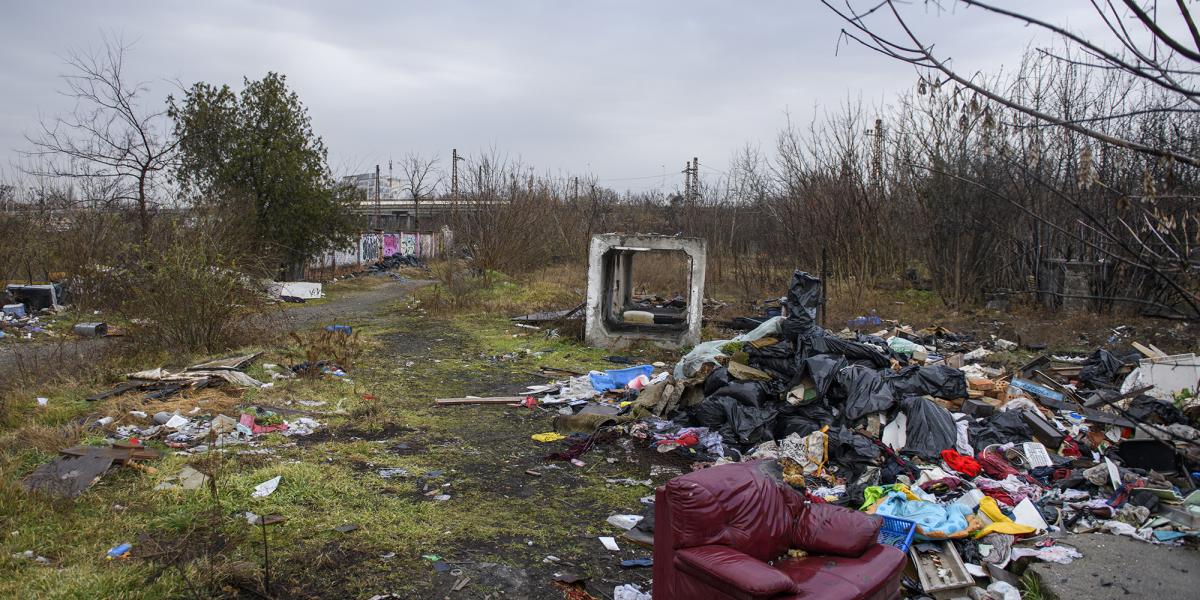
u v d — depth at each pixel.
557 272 27.22
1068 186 11.78
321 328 14.77
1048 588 4.35
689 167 39.97
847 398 7.39
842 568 3.82
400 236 38.78
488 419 8.73
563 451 7.41
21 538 4.79
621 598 4.48
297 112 22.94
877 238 21.06
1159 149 2.34
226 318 11.80
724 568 3.55
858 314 17.17
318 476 6.29
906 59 2.47
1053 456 6.61
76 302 15.66
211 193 20.20
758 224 27.16
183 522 5.21
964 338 13.67
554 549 5.22
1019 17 2.25
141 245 13.09
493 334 15.00
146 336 11.19
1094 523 5.39
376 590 4.49
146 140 18.53
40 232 18.05
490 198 25.58
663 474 6.88
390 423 8.36
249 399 8.73
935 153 18.36
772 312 16.86
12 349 11.45
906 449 6.72
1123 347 12.71
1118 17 2.25
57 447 6.54
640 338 13.61
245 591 4.39
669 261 28.50
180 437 7.23
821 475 6.54
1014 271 18.38
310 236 22.72
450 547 5.16
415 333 15.09
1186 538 4.99
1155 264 3.34
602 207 31.61
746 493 4.07
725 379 8.25
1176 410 7.06
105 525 5.12
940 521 5.04
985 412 7.39
